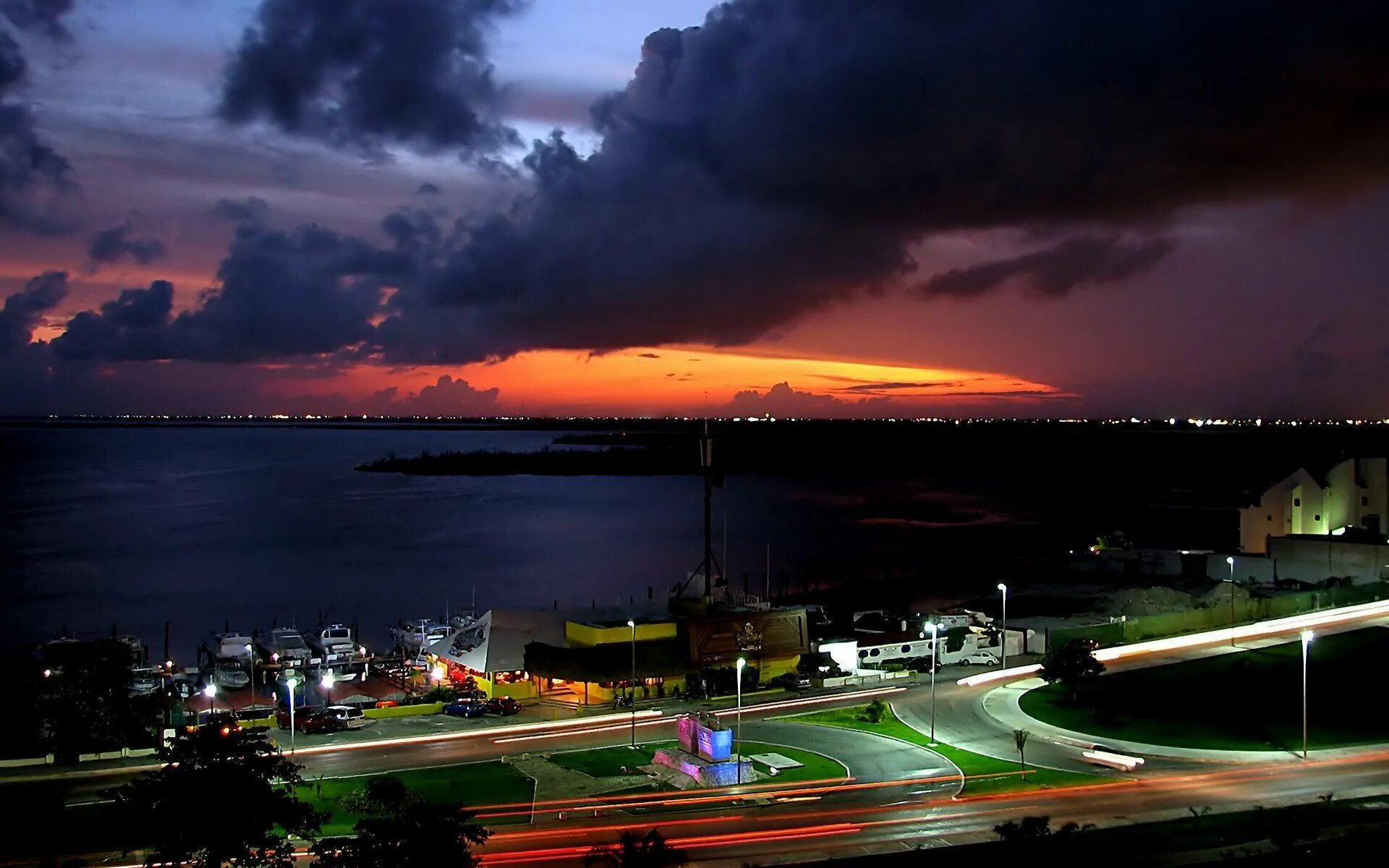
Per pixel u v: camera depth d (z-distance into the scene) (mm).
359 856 36375
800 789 57781
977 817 52344
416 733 72188
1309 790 56281
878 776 60312
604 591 164750
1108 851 43906
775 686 87000
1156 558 134750
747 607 95938
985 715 75438
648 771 61938
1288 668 85062
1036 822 45438
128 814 39781
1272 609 105562
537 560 199500
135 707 67500
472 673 90188
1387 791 55844
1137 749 65312
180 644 124562
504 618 94250
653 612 101188
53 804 54812
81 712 65188
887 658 94062
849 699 81750
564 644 92875
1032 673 88688
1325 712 72875
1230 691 79125
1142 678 83938
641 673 83062
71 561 189000
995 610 116875
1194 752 64500
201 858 39469
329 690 89125
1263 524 133500
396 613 146875
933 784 58500
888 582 163500
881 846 47938
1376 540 120125
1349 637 94000
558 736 71250
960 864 42750
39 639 124188
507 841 49000
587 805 55125
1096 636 96875
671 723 74812
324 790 58156
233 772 39438
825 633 101000
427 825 37469
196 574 178250
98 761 64375
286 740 70562
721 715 76938
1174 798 55219
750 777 59906
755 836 49438
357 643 119188
